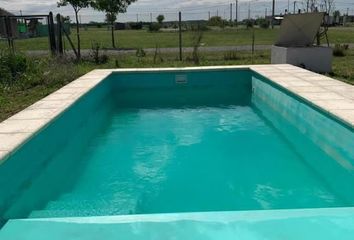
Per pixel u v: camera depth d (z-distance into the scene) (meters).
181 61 12.32
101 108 7.88
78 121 6.11
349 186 4.15
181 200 3.85
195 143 5.61
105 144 5.61
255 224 2.72
